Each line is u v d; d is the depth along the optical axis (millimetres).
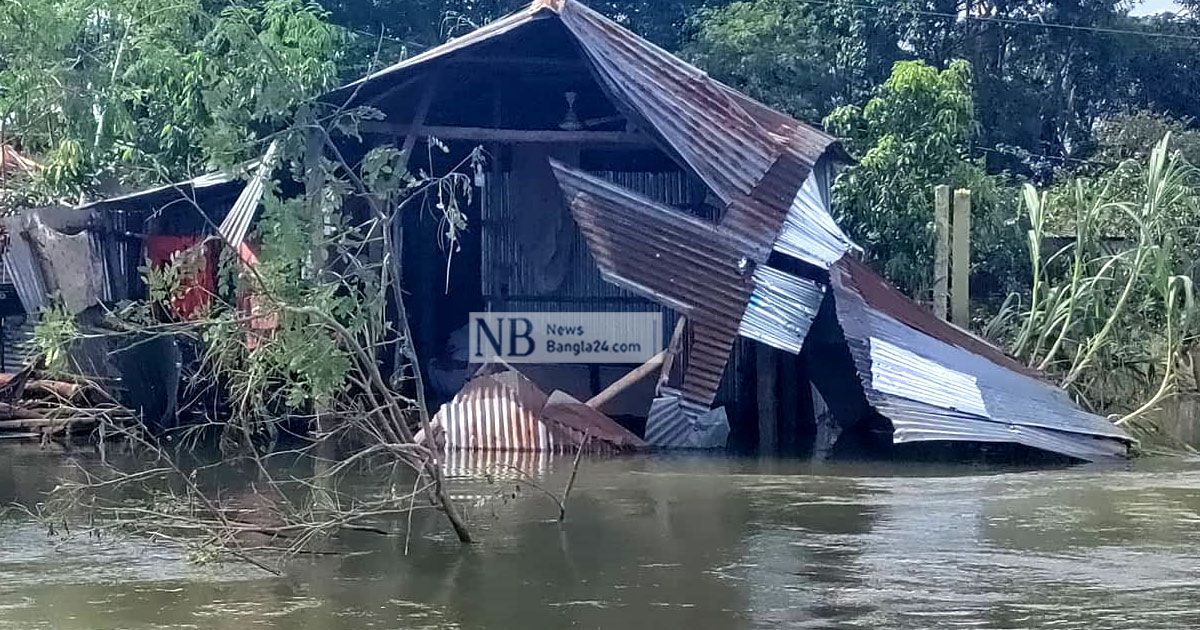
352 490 10992
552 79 15750
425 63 13977
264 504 9875
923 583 7531
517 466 12547
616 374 16000
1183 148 24719
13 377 15836
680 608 6914
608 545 8609
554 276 16016
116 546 8719
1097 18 29328
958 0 28516
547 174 15961
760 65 24375
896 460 13430
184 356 15062
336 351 8453
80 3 14812
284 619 6680
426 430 8531
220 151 9266
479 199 16141
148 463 12922
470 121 16766
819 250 14656
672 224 14047
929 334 14383
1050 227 19047
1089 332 16047
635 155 17047
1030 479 11945
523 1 26594
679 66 14789
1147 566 8023
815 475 12148
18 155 18812
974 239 19625
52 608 6961
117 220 17000
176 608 6941
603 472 12195
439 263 16797
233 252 8734
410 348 8938
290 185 15414
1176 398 15820
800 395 15898
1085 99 30547
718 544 8688
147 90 16062
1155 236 15773
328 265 10352
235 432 14164
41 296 16203
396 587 7406
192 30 14227
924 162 19438
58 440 14977
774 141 14664
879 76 26781
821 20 26625
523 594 7219
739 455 13633
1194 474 12367
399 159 9703
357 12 25594
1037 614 6797
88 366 15375
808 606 6953
